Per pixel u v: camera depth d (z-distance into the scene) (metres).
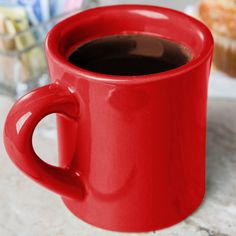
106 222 0.41
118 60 0.41
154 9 0.42
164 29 0.42
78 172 0.40
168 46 0.42
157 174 0.39
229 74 0.56
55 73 0.38
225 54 0.55
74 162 0.40
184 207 0.42
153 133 0.38
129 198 0.40
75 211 0.42
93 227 0.42
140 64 0.40
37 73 0.55
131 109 0.37
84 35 0.42
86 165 0.40
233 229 0.42
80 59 0.41
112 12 0.42
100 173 0.40
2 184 0.45
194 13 0.60
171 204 0.41
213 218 0.42
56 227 0.42
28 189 0.45
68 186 0.40
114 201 0.40
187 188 0.41
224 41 0.55
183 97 0.38
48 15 0.55
